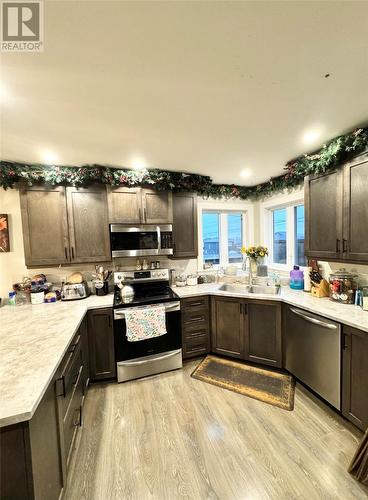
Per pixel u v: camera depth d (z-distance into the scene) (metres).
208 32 0.98
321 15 0.92
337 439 1.69
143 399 2.17
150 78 1.26
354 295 2.17
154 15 0.90
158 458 1.57
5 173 2.33
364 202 1.86
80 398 1.91
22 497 0.94
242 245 3.88
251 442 1.68
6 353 1.38
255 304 2.62
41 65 1.14
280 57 1.13
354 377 1.72
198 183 3.07
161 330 2.53
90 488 1.39
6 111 1.53
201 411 2.00
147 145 2.13
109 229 2.72
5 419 0.88
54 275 2.84
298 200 3.09
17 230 2.67
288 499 1.30
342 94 1.45
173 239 2.99
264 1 0.86
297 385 2.32
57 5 0.86
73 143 2.03
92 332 2.38
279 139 2.07
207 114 1.64
